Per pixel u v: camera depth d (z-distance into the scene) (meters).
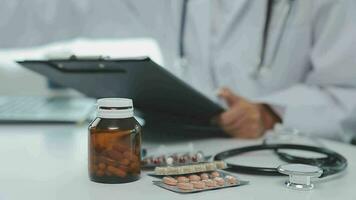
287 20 1.21
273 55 1.22
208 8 1.27
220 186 0.53
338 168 0.59
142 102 0.83
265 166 0.63
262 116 1.04
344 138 1.05
